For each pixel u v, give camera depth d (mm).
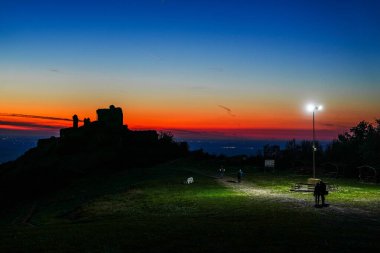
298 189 55812
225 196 50344
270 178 74375
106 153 141875
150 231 28125
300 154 121312
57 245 24500
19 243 25406
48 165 129250
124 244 24203
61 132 187000
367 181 66625
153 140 167875
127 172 101375
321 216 34562
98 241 25250
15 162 155125
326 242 23469
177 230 28188
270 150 123750
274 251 21641
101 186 81750
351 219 32906
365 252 21375
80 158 137250
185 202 46469
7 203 83188
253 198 47969
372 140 85562
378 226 29656
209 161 117312
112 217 41750
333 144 108688
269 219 33406
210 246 23031
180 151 154500
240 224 30453
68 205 62250
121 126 180875
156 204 46688
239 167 100438
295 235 25766
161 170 97188
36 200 80688
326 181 67688
